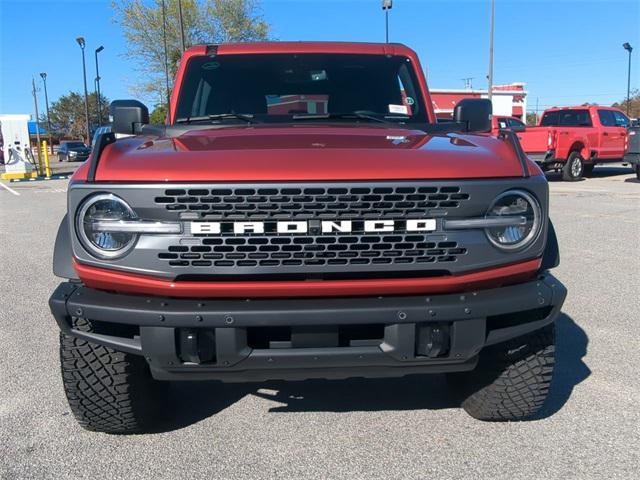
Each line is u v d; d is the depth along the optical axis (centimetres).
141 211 270
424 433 348
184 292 273
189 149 299
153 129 391
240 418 371
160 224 269
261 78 442
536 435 343
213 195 265
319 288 273
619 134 1950
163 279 274
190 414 377
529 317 305
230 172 268
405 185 270
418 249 276
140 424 342
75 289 291
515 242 287
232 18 3834
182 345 277
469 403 362
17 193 1947
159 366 283
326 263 272
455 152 294
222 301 275
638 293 631
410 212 274
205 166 272
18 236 1057
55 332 537
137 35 3719
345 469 311
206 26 3803
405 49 461
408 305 274
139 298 279
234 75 443
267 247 270
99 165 283
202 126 392
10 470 312
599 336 504
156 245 271
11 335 529
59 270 293
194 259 271
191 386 420
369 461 319
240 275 272
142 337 277
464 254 279
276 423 363
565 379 418
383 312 272
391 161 278
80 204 275
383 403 389
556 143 1766
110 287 281
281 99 437
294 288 272
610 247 861
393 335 277
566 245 876
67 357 314
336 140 319
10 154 2703
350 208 269
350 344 283
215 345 275
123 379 318
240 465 317
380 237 272
